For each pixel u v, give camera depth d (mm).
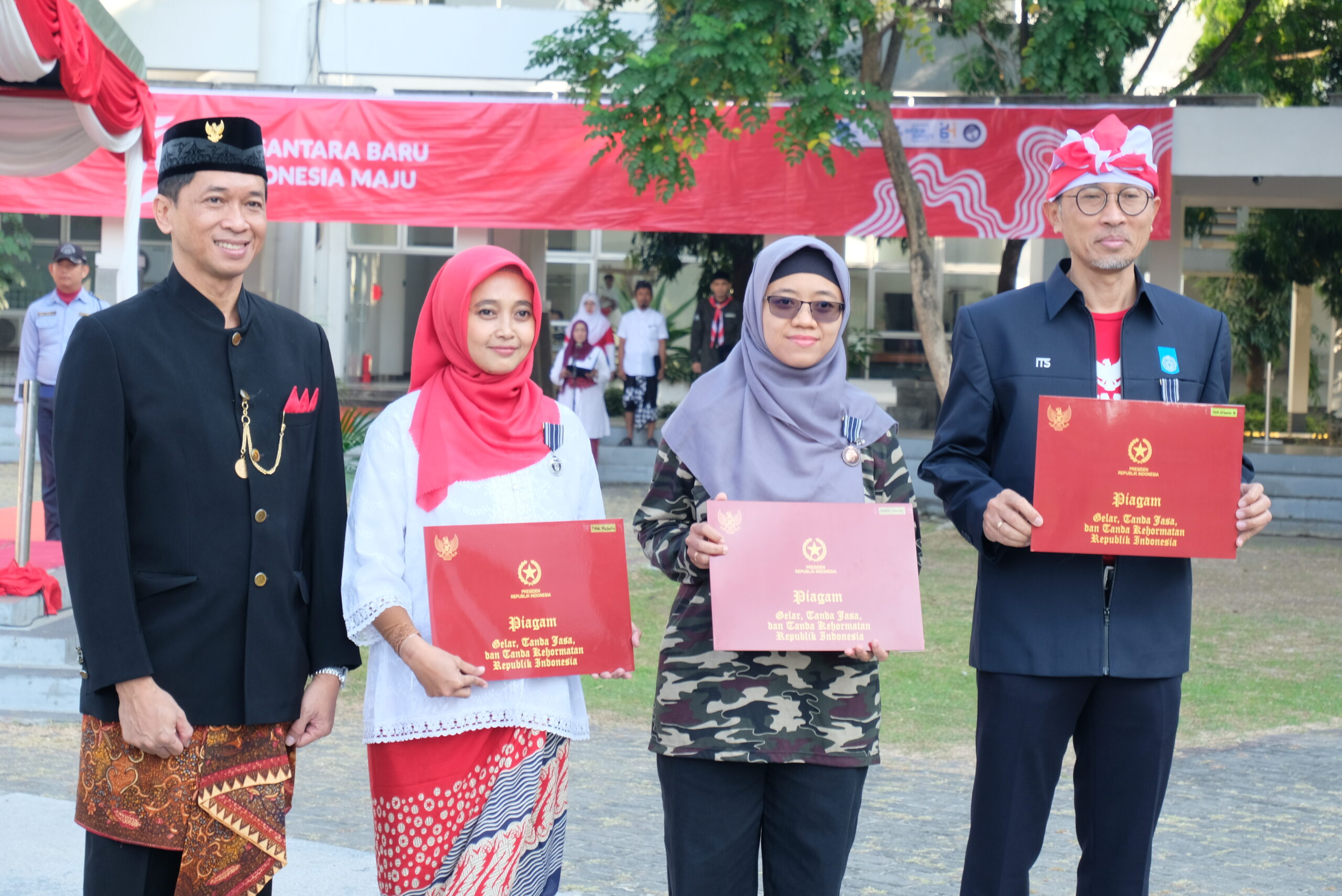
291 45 17438
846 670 2902
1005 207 13539
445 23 17625
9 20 6242
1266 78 16562
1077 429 2945
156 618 2596
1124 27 11438
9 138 7750
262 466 2689
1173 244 15773
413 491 2799
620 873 4266
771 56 10703
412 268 20344
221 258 2656
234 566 2643
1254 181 14961
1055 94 13344
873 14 10781
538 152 14203
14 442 14797
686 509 3033
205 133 2645
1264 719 6520
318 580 2822
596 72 11523
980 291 19281
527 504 2842
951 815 5008
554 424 2969
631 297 19859
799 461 2898
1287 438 18125
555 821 2922
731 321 15375
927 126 13602
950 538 12055
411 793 2754
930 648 7949
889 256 19344
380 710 2752
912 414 17734
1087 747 3207
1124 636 3080
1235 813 5027
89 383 2545
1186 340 3188
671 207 14164
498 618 2730
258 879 2715
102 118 7430
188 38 17984
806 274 2885
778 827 2912
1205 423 2947
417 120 14156
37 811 4445
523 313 2844
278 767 2746
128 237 8164
